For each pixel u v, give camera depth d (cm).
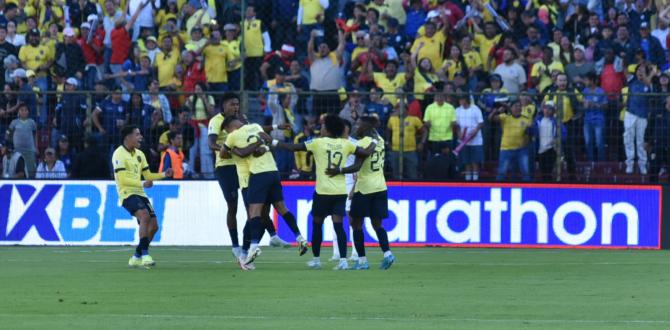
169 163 6009
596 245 5988
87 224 6147
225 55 7000
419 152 6038
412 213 6056
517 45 7125
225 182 4506
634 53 6944
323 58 6875
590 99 5906
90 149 6106
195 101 6044
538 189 6003
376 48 6912
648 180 5959
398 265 4631
